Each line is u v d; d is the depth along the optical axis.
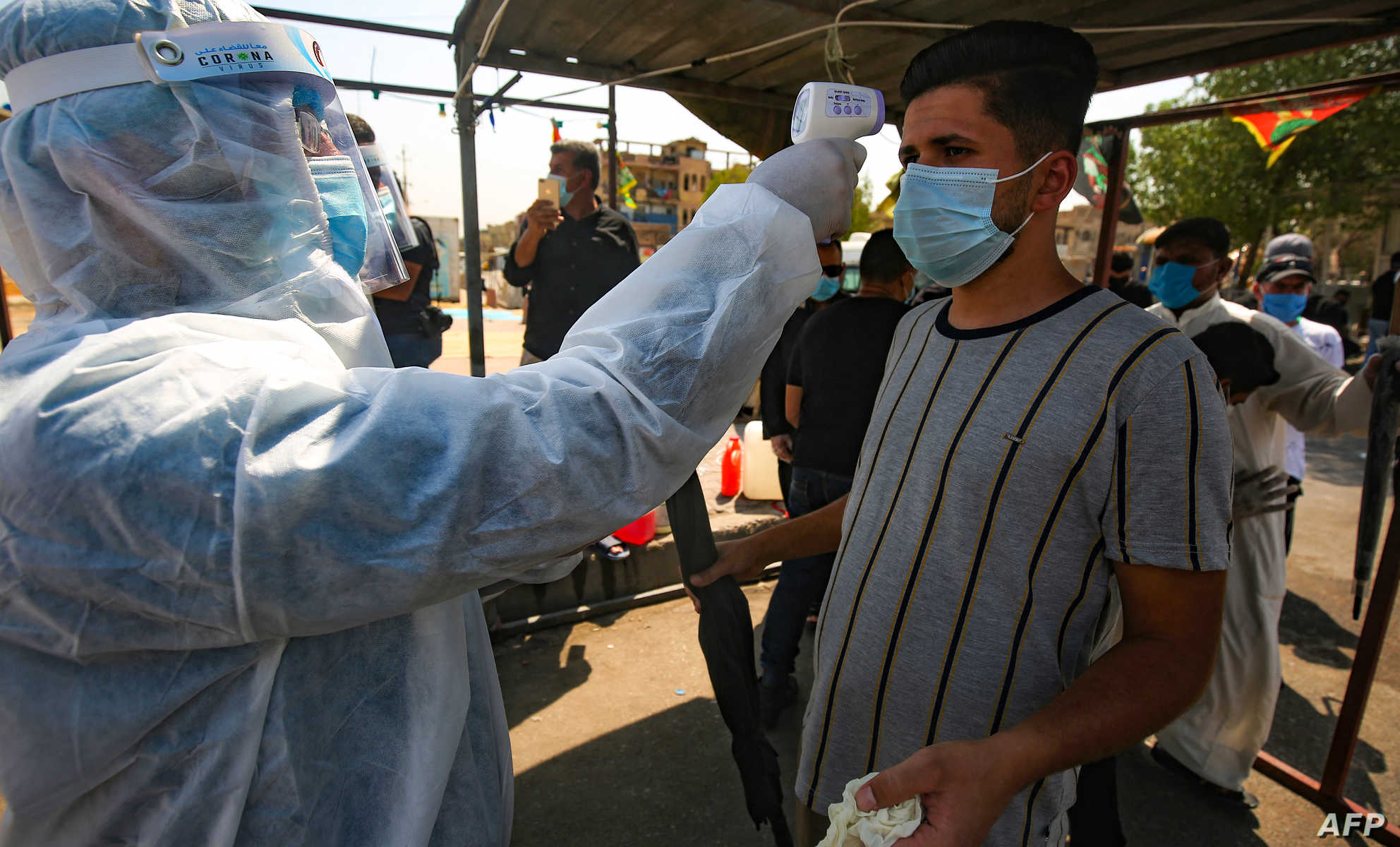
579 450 0.69
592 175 3.56
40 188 0.68
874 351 2.62
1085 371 0.98
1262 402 2.24
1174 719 0.90
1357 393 2.04
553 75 2.96
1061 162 1.04
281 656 0.70
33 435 0.57
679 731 2.63
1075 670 1.06
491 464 0.67
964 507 1.06
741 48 2.75
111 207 0.68
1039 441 1.00
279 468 0.60
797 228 0.84
